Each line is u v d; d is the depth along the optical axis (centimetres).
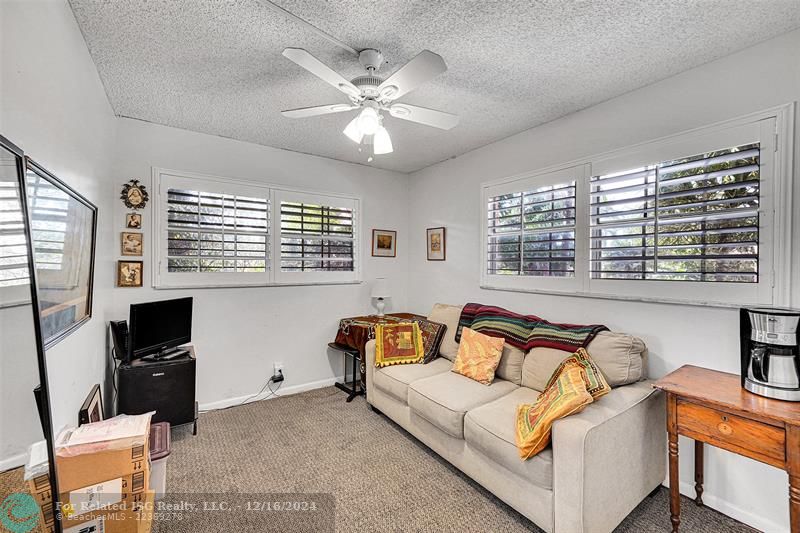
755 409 145
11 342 96
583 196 265
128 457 137
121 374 250
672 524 175
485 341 271
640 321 233
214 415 312
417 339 318
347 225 407
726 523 185
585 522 157
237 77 225
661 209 223
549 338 247
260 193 349
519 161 316
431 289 420
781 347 154
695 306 208
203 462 238
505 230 329
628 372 206
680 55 197
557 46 190
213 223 324
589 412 172
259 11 165
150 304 265
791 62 176
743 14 164
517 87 235
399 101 255
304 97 252
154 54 199
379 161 405
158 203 298
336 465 235
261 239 350
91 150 203
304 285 376
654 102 227
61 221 143
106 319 256
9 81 106
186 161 311
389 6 161
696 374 189
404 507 195
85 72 188
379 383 295
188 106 266
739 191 193
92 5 160
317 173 385
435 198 414
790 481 136
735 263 194
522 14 166
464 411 215
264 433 279
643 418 190
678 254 216
